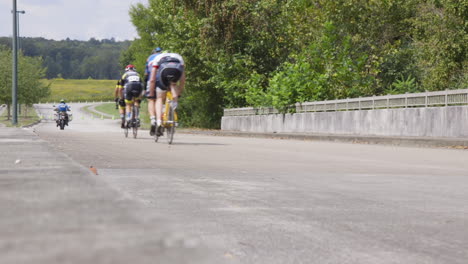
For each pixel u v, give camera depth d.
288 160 15.07
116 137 28.38
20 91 98.50
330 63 45.69
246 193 7.80
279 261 3.68
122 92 27.58
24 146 9.34
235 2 52.81
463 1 33.66
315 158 16.20
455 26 35.34
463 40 34.81
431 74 38.59
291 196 7.58
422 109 28.83
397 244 4.43
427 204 7.02
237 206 6.52
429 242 4.55
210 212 6.01
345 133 36.38
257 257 3.79
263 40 55.50
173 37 58.97
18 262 0.71
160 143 22.61
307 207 6.56
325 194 7.89
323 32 48.28
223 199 7.11
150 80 21.39
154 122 22.06
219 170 11.43
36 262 0.71
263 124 48.38
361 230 5.08
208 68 59.78
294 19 54.16
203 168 11.80
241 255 3.85
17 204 1.13
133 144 21.16
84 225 0.90
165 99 21.86
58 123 53.50
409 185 9.33
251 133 43.44
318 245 4.30
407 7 47.53
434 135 27.86
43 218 0.95
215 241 4.38
